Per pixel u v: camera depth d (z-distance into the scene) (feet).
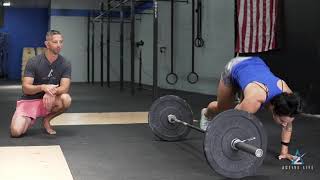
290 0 20.01
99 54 49.39
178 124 12.09
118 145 11.56
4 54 52.08
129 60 49.70
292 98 8.07
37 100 12.73
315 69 18.66
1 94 29.71
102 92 32.37
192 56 30.71
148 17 42.50
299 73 19.61
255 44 21.99
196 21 31.04
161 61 38.68
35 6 52.85
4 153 10.41
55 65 12.50
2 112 18.99
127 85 41.81
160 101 12.01
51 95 12.09
